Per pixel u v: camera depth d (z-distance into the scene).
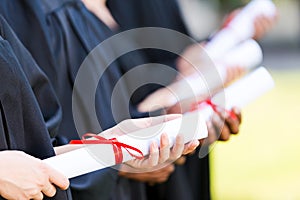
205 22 21.44
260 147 11.76
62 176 2.82
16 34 3.52
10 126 3.01
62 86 3.62
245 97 3.80
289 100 16.03
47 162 2.92
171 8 4.50
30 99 3.08
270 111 14.93
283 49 24.92
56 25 3.67
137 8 4.32
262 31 4.42
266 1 4.45
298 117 14.30
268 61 22.03
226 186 9.41
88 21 3.76
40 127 3.09
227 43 4.28
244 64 4.15
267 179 9.77
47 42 3.55
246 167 10.48
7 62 3.01
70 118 3.63
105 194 3.70
